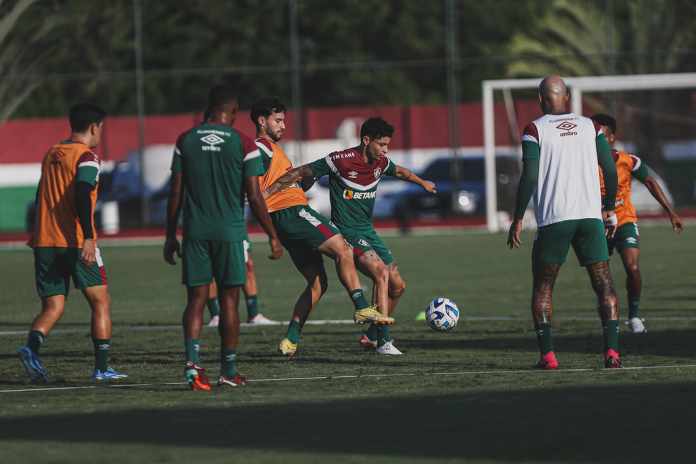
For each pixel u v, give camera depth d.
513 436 20.06
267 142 34.94
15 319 48.94
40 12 118.94
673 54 115.56
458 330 40.19
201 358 33.94
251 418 22.44
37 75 118.50
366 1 139.25
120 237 112.12
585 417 21.64
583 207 28.61
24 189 120.19
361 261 34.34
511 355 32.75
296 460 18.52
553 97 29.23
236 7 137.25
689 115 114.00
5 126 119.88
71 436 20.94
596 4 123.50
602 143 29.20
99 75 115.94
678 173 114.56
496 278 63.38
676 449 18.72
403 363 31.38
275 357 33.66
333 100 139.75
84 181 28.03
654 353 32.50
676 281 58.69
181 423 22.05
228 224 26.44
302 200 33.91
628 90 111.94
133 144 119.06
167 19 134.25
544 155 28.70
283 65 137.00
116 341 38.88
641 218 110.69
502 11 137.00
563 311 46.53
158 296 57.53
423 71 140.00
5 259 89.75
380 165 34.75
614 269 67.25
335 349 35.50
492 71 135.62
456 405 23.39
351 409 23.22
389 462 18.27
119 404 24.66
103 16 125.25
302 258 34.03
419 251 85.62
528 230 106.00
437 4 141.12
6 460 18.88
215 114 26.92
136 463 18.52
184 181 26.69
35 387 28.06
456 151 112.31
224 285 26.84
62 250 28.81
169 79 131.88
